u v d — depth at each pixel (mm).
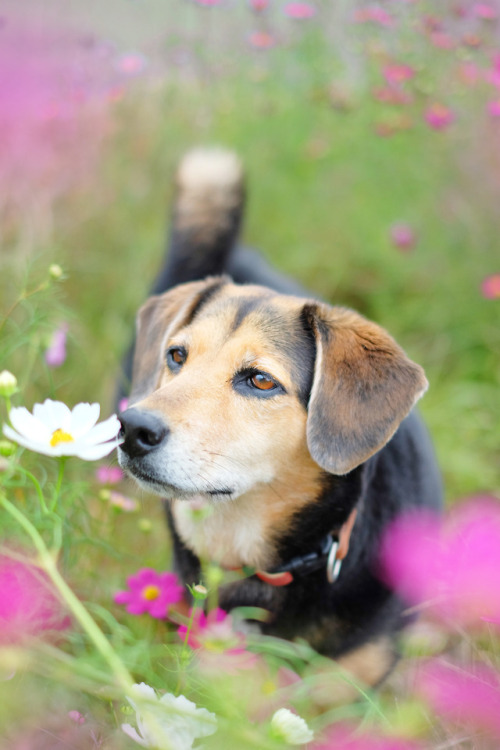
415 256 1593
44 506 880
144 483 994
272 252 1673
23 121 1554
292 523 1054
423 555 1030
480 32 1674
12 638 898
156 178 1666
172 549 1111
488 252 1534
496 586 968
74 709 920
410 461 1104
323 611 1053
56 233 1491
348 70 1817
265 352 1026
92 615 1038
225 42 1822
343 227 1689
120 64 1639
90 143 1646
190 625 922
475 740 954
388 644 1067
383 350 1040
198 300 1105
